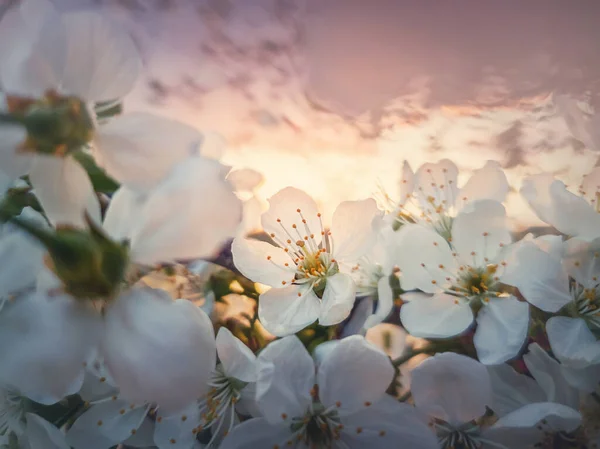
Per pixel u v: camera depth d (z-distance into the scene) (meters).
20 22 0.06
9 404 0.08
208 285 0.08
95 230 0.06
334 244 0.08
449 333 0.08
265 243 0.08
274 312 0.08
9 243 0.06
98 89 0.07
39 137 0.06
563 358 0.08
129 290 0.06
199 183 0.06
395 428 0.07
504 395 0.08
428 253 0.08
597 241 0.08
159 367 0.06
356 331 0.08
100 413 0.08
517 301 0.08
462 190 0.09
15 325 0.06
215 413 0.08
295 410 0.07
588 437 0.08
